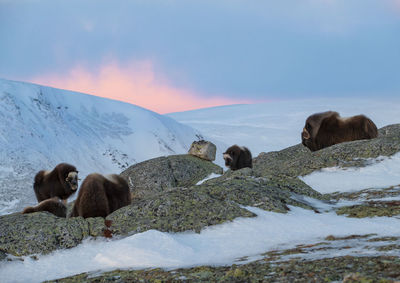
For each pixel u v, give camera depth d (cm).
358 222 691
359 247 506
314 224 696
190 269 480
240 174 1158
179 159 1973
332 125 1656
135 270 509
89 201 823
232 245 607
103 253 596
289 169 1476
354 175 1312
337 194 1155
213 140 13575
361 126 1617
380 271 375
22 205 6362
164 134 12225
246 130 15762
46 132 9844
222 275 435
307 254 498
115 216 742
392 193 1034
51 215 730
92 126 11569
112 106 13088
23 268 589
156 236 618
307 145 1727
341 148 1497
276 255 515
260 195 821
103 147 10569
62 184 1473
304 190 956
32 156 8412
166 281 438
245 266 464
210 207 745
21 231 654
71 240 656
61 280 508
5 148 8175
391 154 1386
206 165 1986
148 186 1802
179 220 708
